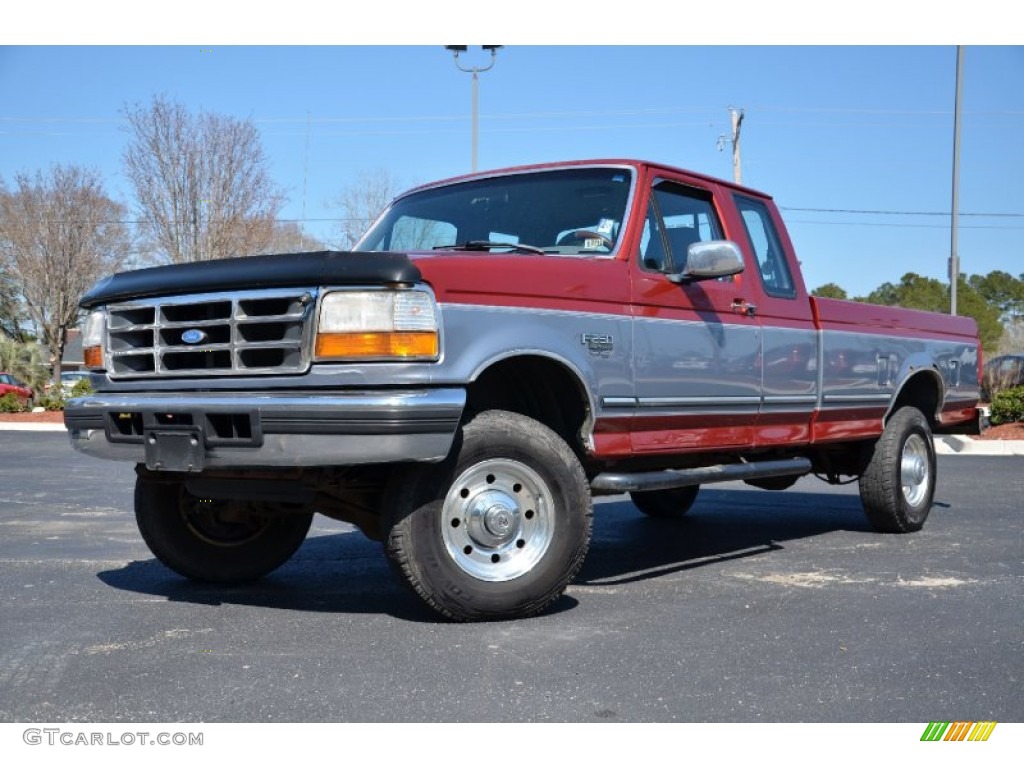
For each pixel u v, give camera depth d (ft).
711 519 28.68
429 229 19.89
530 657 13.61
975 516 28.50
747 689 12.41
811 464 23.56
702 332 18.90
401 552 14.90
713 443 19.54
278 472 15.71
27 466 46.14
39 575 19.58
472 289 15.11
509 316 15.47
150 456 15.23
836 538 24.72
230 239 97.81
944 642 14.62
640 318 17.61
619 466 19.27
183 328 15.48
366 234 21.04
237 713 11.49
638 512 30.40
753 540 24.66
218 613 16.19
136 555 21.97
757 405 20.35
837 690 12.43
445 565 14.97
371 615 16.05
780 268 21.91
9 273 140.87
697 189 20.20
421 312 14.43
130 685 12.41
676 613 16.26
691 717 11.47
